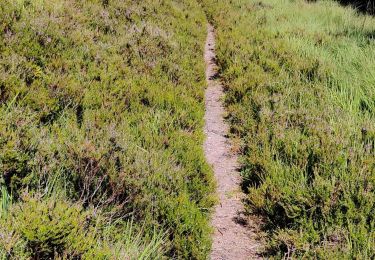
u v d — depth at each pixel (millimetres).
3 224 2582
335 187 4305
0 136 3527
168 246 3562
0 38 5594
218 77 9859
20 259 2434
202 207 4520
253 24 14930
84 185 3594
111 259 2787
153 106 6414
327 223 3904
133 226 3643
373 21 15453
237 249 4055
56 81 5387
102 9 9695
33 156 3611
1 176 3195
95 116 5273
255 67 9383
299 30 12984
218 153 6168
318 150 5168
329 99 7172
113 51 7781
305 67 9062
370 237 3615
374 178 4402
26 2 7395
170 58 8898
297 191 4426
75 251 2682
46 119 4730
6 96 4543
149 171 4367
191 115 6801
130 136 5148
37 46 6027
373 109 6586
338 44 10969
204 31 13859
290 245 3852
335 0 21766
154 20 11562
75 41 7074
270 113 6770
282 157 5484
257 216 4570
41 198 3174
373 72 7633
